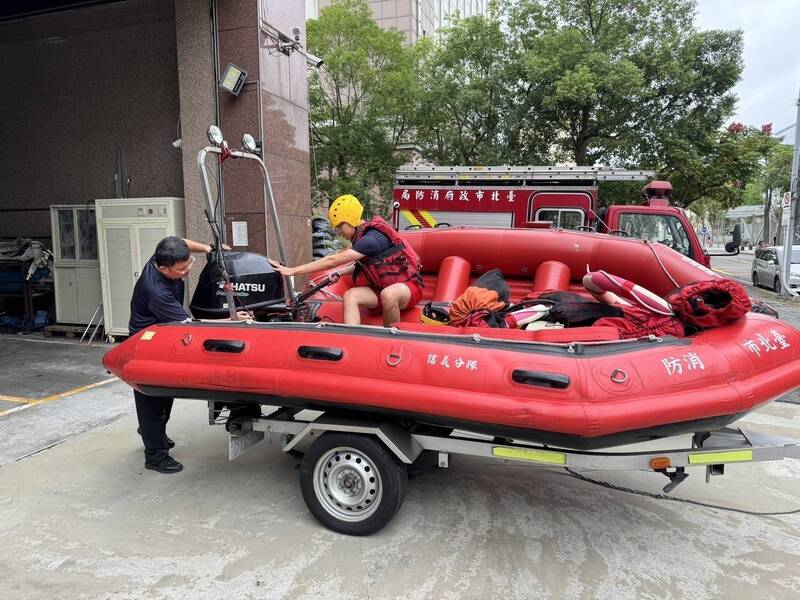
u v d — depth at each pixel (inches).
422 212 394.9
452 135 681.6
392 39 678.5
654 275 183.2
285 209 327.0
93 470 167.3
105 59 362.6
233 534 132.9
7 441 189.0
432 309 166.2
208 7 301.0
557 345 117.8
